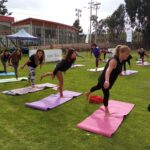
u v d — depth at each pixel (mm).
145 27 57312
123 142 4691
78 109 6539
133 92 8820
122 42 58656
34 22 44750
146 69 16312
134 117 6031
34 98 7605
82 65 18156
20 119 5730
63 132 5047
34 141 4629
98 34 72312
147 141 4766
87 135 4918
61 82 7547
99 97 7293
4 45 34531
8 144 4488
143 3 55625
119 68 5473
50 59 21109
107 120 5598
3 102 7105
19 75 12516
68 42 56906
